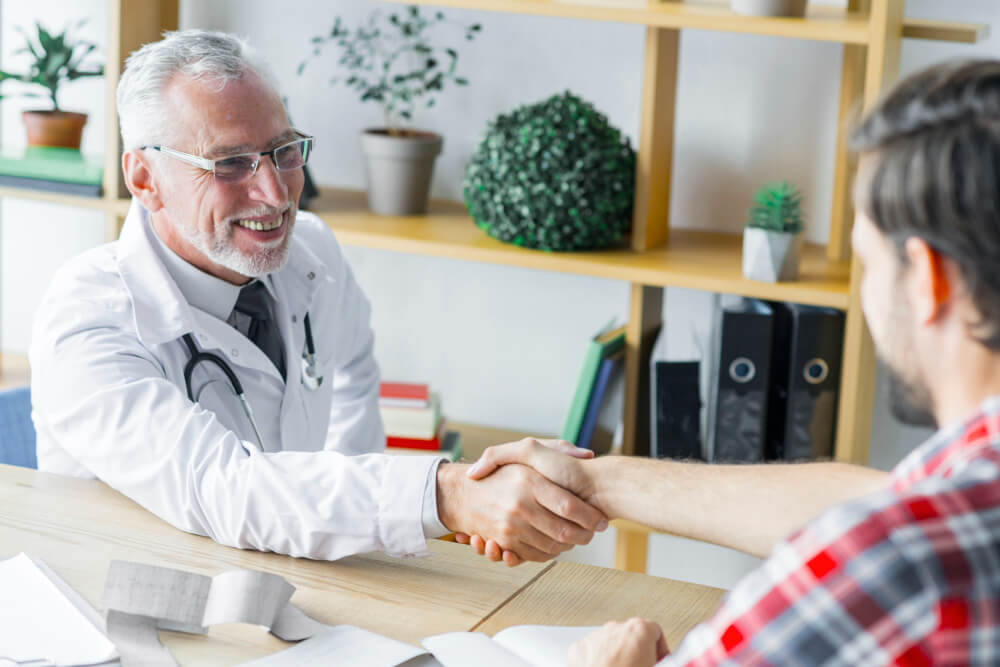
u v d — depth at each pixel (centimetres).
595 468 123
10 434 174
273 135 155
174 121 150
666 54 204
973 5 207
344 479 122
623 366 213
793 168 223
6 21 267
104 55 262
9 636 99
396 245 210
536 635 104
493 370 250
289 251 165
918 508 59
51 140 243
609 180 202
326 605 112
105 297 150
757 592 63
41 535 123
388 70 243
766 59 220
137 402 136
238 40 158
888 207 65
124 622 102
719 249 215
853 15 198
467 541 129
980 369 65
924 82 65
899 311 67
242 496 123
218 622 103
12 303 280
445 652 100
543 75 235
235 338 158
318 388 173
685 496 116
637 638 95
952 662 57
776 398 202
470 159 243
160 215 157
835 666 59
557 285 241
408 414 226
